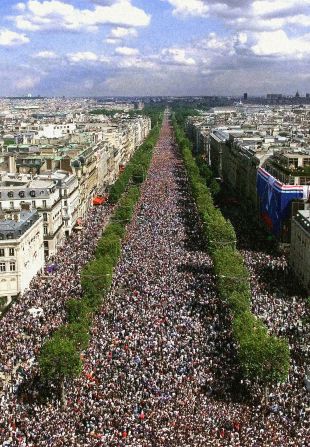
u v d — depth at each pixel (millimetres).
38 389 194000
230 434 160250
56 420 170250
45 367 186500
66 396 187375
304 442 157125
